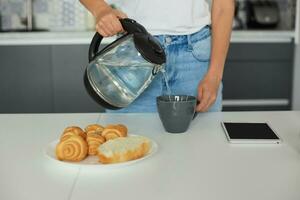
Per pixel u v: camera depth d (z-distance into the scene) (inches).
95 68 43.3
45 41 105.7
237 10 117.9
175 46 56.5
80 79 107.7
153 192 31.2
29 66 106.8
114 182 33.0
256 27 116.3
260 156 38.4
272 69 111.3
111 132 39.9
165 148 40.5
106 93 44.2
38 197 30.7
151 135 44.7
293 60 111.0
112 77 43.8
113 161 35.8
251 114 53.2
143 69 43.4
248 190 31.3
